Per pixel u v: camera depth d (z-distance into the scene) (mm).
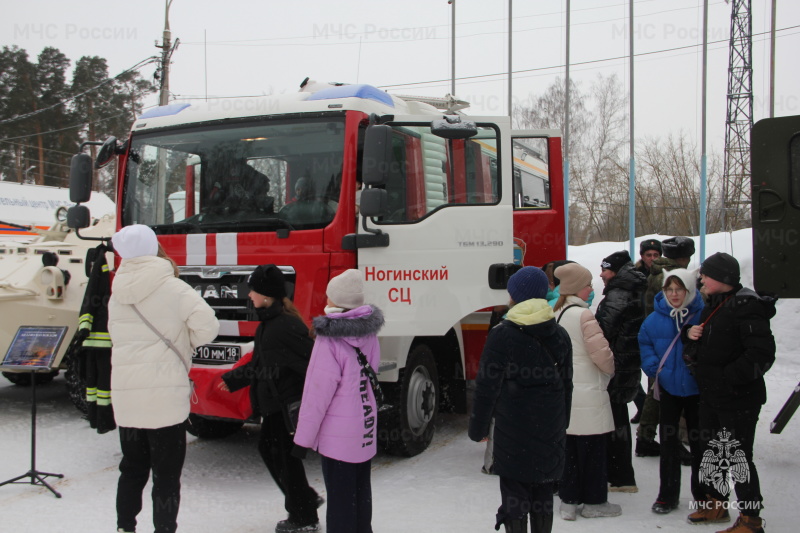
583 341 4598
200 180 5938
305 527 4391
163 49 18578
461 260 5613
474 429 3773
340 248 5332
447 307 5551
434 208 5668
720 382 4262
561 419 3811
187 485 5465
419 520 4598
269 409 4383
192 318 3914
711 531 4391
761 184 4074
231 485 5488
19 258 7973
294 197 5551
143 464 4031
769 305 4297
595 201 33594
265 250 5465
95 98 30172
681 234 27547
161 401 3863
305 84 6641
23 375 9469
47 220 14031
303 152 5586
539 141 9188
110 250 5039
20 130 29125
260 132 5785
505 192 5730
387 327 5402
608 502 4895
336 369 3824
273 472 4473
